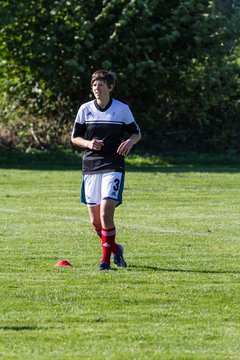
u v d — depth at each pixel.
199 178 62.69
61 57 81.69
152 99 84.94
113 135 26.16
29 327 18.70
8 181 59.94
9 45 81.00
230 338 17.88
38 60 81.44
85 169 26.52
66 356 16.41
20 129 84.19
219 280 24.41
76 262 27.61
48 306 20.78
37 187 56.03
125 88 80.94
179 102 84.25
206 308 20.75
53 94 84.12
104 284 23.62
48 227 36.88
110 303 21.16
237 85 85.69
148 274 25.33
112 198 25.89
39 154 79.62
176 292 22.56
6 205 45.78
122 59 81.88
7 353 16.61
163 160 79.25
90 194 26.48
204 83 82.88
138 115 84.31
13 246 31.14
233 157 81.38
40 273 25.39
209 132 85.81
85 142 26.02
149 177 63.50
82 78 81.06
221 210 44.19
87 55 81.75
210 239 33.50
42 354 16.56
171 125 85.69
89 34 79.75
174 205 46.53
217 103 84.25
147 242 32.47
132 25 81.25
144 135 84.88
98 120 26.12
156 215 41.91
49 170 70.81
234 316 19.94
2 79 84.19
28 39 80.56
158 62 80.12
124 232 35.47
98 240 32.91
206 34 82.62
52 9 80.31
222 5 96.69
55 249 30.42
